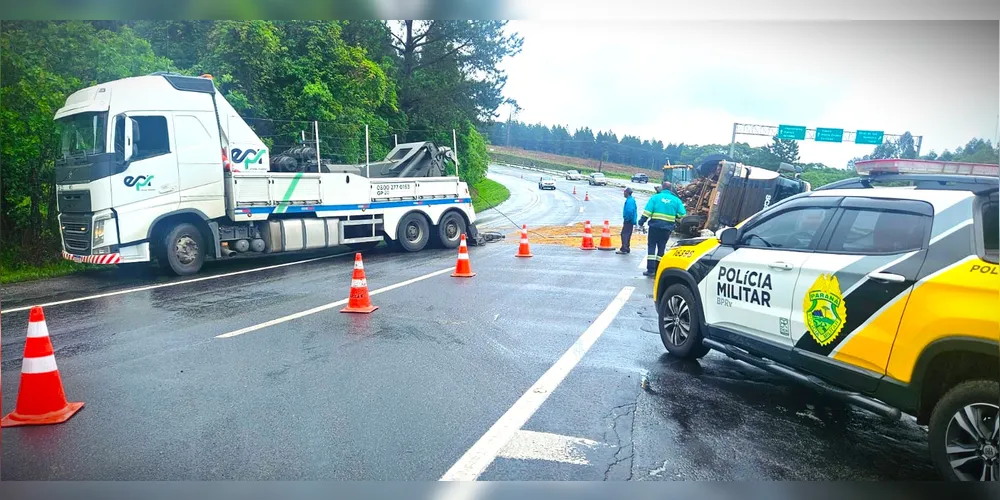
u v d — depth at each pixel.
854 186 4.97
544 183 56.91
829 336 4.50
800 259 4.82
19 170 11.74
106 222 10.24
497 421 4.61
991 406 3.48
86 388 5.24
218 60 16.75
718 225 20.59
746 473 3.94
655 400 5.09
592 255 14.30
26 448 4.17
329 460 4.01
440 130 30.12
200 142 11.20
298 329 7.20
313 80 19.48
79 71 12.85
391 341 6.70
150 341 6.67
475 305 8.58
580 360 6.11
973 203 3.90
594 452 4.16
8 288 9.85
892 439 4.46
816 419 4.77
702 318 5.90
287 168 13.09
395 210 14.45
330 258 13.72
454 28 28.86
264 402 4.94
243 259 13.52
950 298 3.71
